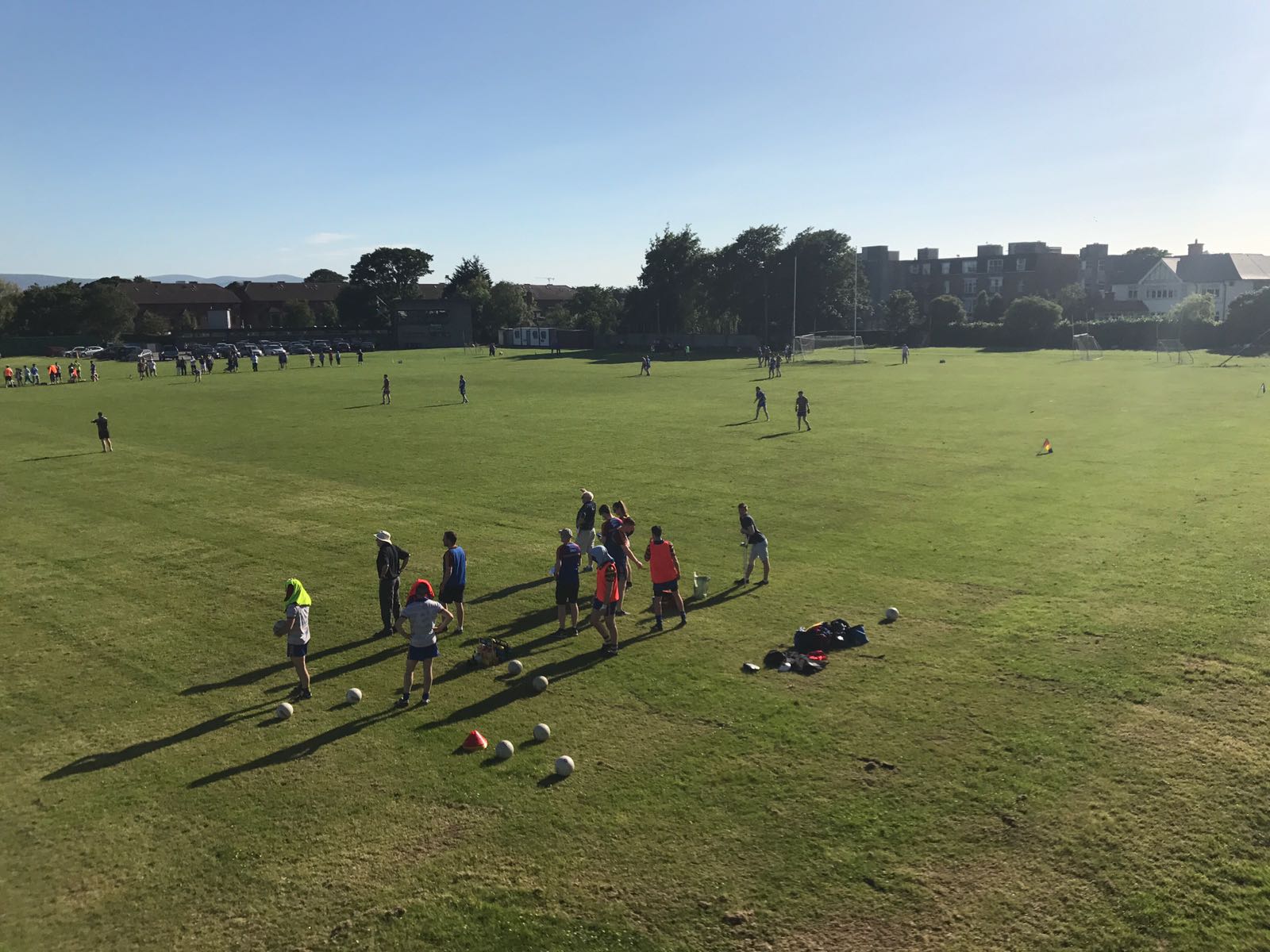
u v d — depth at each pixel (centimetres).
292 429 4144
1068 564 1803
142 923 810
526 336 13100
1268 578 1672
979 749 1069
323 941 782
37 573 1941
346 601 1711
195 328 14088
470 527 2267
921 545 1983
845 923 784
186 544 2153
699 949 760
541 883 848
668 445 3497
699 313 12975
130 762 1099
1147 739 1082
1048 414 4247
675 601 1542
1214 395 5041
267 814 977
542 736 1123
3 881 873
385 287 15750
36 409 5272
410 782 1033
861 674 1298
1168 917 782
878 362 8581
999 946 755
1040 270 15688
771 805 962
